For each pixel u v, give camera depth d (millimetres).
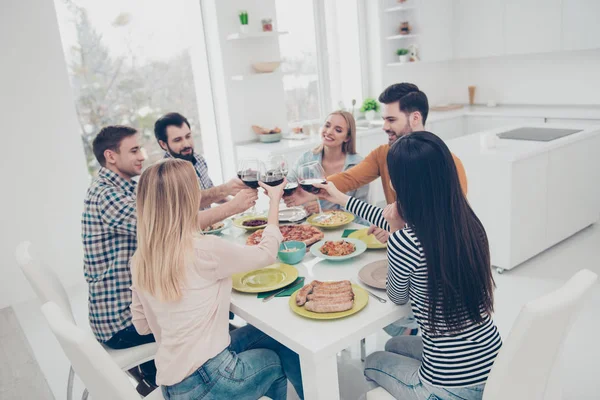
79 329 1288
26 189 3516
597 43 4391
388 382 1552
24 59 3400
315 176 1961
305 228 2158
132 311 1622
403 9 5254
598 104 4859
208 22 4340
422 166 1293
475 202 3295
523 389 1257
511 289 3049
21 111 3436
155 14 4180
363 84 5492
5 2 3301
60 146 3586
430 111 5605
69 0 3781
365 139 4652
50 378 2578
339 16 5238
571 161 3551
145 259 1428
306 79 5113
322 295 1512
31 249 1933
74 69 3887
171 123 2637
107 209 1866
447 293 1312
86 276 1944
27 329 3152
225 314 1540
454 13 5406
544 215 3408
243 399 1552
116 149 1985
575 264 3330
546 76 5168
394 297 1468
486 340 1376
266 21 4367
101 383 1305
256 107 4562
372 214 1912
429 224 1310
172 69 4363
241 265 1502
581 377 2211
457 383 1357
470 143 3553
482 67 5652
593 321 2627
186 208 1437
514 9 4891
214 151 4664
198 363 1456
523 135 3656
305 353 1341
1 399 2420
